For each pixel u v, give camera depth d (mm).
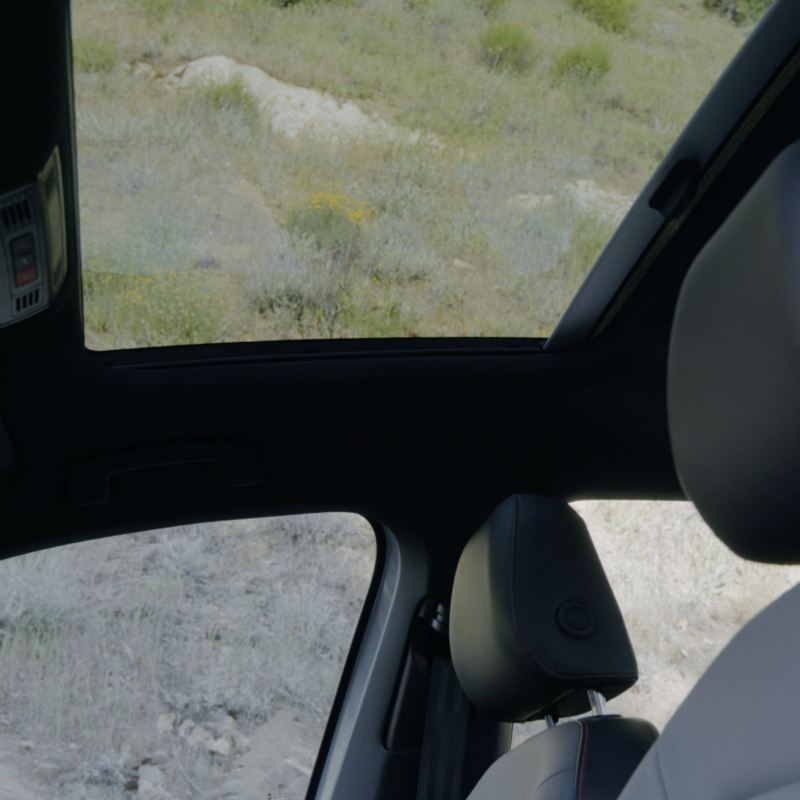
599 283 2123
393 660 2164
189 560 2150
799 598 795
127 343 2199
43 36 1409
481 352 2189
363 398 2039
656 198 2006
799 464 801
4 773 2047
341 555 2244
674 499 2381
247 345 2057
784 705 752
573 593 1351
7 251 1569
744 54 1791
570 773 1188
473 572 1404
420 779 2162
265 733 2223
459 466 2156
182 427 1931
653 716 2381
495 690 1331
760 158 1970
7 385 1778
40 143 1510
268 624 2211
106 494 1921
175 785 2154
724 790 762
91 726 2107
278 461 2016
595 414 2234
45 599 2049
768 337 805
